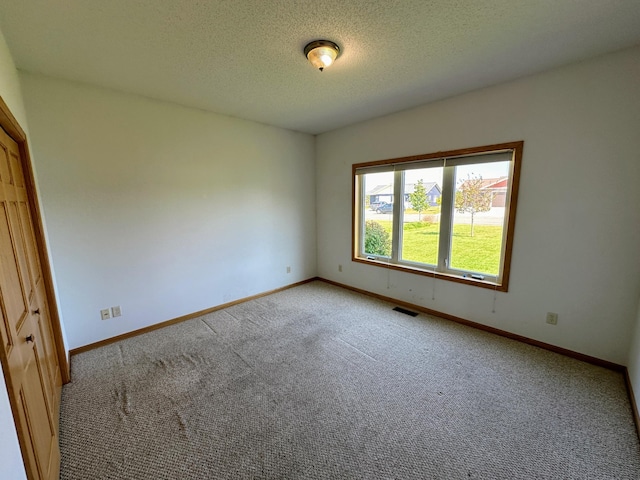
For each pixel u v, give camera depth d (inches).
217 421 66.5
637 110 74.8
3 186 51.8
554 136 87.4
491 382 79.4
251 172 140.9
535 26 64.3
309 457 57.1
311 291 159.5
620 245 80.6
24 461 37.6
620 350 83.1
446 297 120.6
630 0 55.6
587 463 55.1
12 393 35.4
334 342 102.6
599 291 85.0
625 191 78.5
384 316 125.1
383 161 133.0
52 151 88.4
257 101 111.0
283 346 100.2
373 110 123.2
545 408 69.4
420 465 55.1
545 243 92.7
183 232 120.0
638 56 73.2
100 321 102.0
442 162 113.6
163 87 96.5
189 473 54.0
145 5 55.3
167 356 94.5
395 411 69.1
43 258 74.4
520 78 91.2
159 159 110.6
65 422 66.4
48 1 53.2
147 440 61.4
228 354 95.4
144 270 110.7
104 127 97.0
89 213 96.6
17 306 48.3
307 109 121.3
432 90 101.4
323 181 166.7
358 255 158.1
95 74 85.9
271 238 153.4
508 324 104.0
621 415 66.8
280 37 67.5
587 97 80.9
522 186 95.0
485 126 100.3
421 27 64.3
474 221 110.7
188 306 124.6
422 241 128.1
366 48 73.0
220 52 73.9
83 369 87.3
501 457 56.6
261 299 147.3
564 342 92.5
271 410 69.9
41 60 76.2
